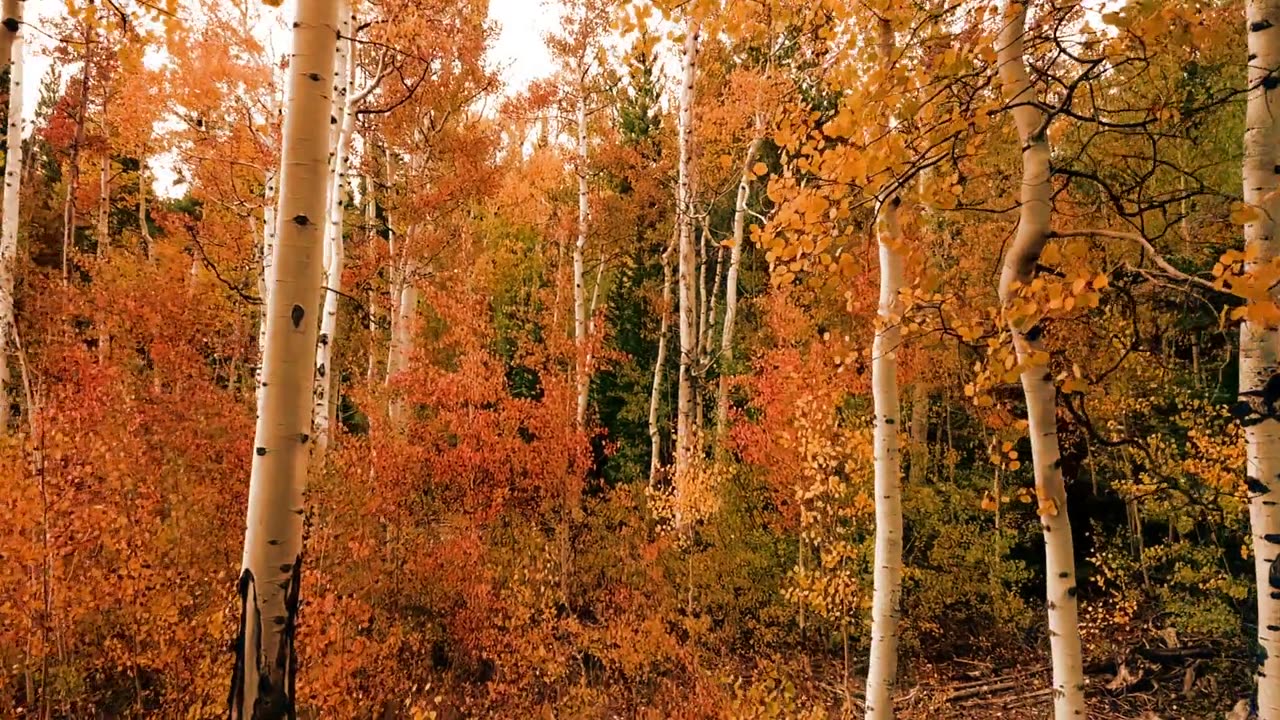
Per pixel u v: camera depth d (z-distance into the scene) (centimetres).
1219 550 916
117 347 1152
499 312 1777
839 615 856
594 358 1180
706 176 1283
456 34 963
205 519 743
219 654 652
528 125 1522
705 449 1291
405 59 917
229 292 1362
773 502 1003
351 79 855
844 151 308
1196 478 880
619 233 1526
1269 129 271
